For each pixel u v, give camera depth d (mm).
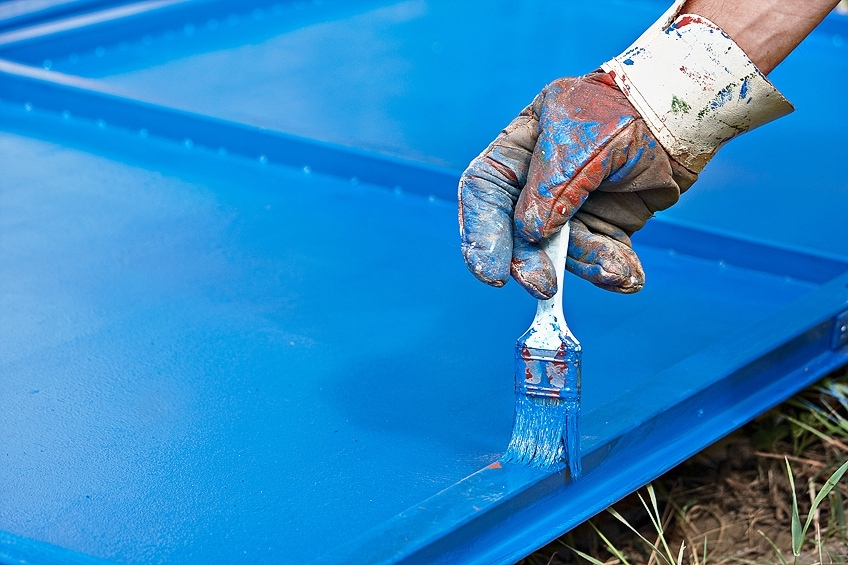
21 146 3188
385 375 2070
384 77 3801
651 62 1421
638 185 1479
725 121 1433
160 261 2516
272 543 1597
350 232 2725
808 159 3178
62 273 2434
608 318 2354
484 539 1546
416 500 1693
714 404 1907
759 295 2490
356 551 1418
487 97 3615
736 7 1423
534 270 1445
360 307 2340
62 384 1999
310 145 3061
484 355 2156
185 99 3541
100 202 2830
